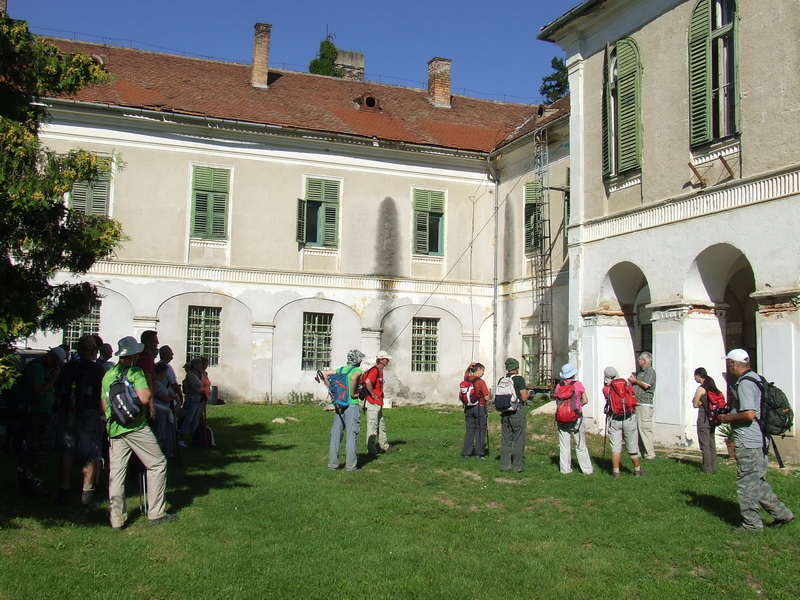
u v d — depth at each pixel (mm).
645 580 7582
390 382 27438
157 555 8008
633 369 17688
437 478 12047
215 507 9898
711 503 10266
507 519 9773
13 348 8742
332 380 12875
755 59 13961
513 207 27562
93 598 6859
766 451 8953
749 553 8164
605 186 17609
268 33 29109
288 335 26484
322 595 7066
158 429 12086
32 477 10008
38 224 8891
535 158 25625
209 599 6930
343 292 27125
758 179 13734
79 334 24406
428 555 8250
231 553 8133
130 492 10672
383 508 10172
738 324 19328
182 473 12156
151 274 25031
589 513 9992
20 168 8492
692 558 8109
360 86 31734
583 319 17984
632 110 16734
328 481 11742
